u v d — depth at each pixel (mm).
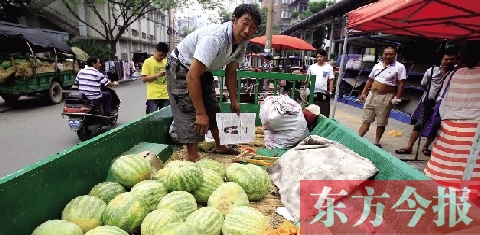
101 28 30219
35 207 2156
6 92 10828
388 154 2920
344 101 14703
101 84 7746
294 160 3449
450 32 5516
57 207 2406
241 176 3041
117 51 32781
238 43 3561
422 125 6184
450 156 4137
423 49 10477
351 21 5250
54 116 10312
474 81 3873
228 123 4660
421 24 4934
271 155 4332
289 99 4961
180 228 2027
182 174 2816
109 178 3113
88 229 2326
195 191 2938
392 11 3689
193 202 2664
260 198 3088
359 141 3447
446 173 4180
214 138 4473
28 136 7773
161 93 6809
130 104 13375
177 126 4004
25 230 2062
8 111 11227
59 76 13188
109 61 22531
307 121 5156
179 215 2436
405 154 6586
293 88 5684
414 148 7051
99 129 7898
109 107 7996
